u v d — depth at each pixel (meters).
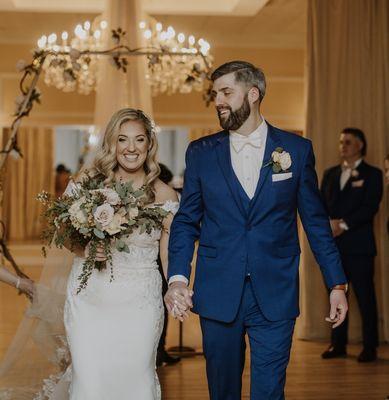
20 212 16.36
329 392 4.99
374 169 6.15
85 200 3.24
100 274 3.43
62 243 3.38
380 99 6.66
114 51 6.34
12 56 10.82
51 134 16.45
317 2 6.82
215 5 8.24
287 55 11.01
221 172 3.17
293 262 3.20
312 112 6.85
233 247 3.13
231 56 10.92
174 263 3.17
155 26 7.39
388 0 6.68
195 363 5.91
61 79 7.50
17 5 7.96
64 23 9.94
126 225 3.29
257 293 3.10
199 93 11.20
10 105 10.85
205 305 3.15
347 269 6.06
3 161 5.18
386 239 6.62
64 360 4.09
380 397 4.87
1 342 6.48
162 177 5.43
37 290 4.01
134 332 3.44
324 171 6.46
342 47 6.79
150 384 3.48
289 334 3.16
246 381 5.22
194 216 3.26
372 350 5.94
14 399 4.10
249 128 3.18
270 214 3.14
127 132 3.52
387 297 6.59
